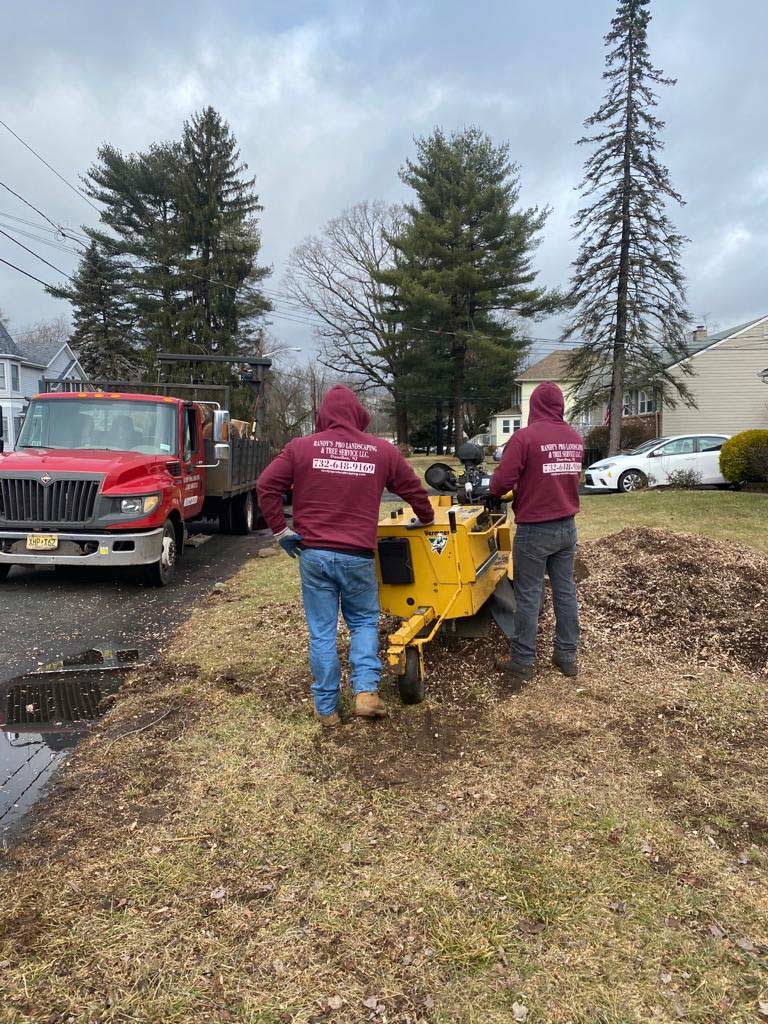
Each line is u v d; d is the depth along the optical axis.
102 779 3.32
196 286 36.72
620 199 24.03
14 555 6.91
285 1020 1.97
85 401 8.35
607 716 3.88
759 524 11.08
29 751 3.66
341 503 3.60
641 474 19.02
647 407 32.72
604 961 2.16
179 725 3.91
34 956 2.19
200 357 12.30
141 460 7.44
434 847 2.73
